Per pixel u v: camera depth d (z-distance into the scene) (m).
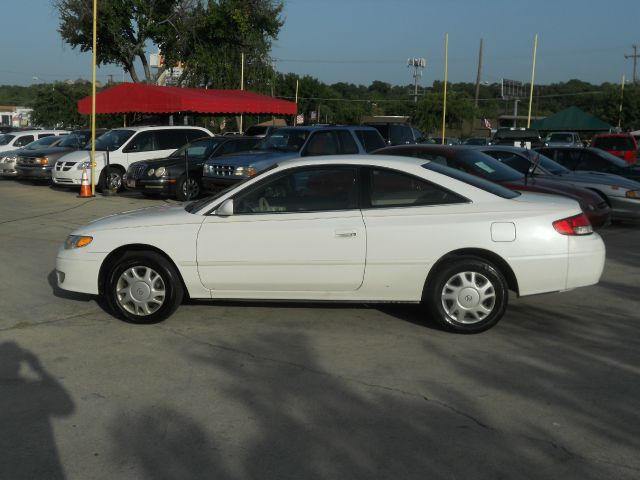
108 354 5.81
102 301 7.50
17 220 13.41
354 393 4.93
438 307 6.18
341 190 6.27
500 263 6.10
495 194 6.27
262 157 14.35
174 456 4.03
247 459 3.98
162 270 6.44
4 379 5.25
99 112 22.58
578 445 4.11
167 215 6.58
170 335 6.30
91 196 17.50
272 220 6.25
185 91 23.39
